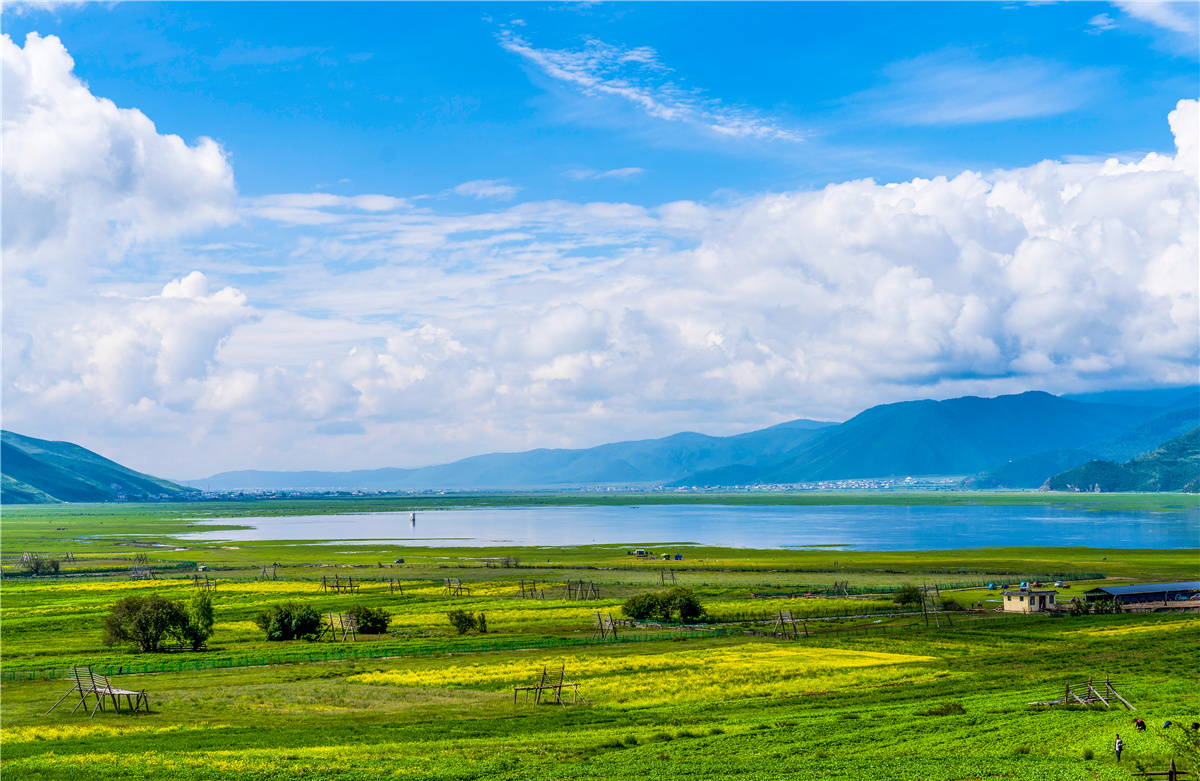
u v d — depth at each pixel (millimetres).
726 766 52812
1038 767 50562
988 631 109375
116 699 70812
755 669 85312
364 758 55750
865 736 59500
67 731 63719
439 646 99938
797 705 70750
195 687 79625
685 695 75500
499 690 78000
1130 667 82125
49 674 85812
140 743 60062
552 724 65812
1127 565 195375
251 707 71688
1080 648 94500
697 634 108750
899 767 51656
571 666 87500
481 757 56062
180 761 54625
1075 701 66562
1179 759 49844
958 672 82938
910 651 95562
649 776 51188
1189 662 84312
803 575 180000
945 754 54625
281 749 58438
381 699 74312
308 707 71625
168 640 106188
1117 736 51344
